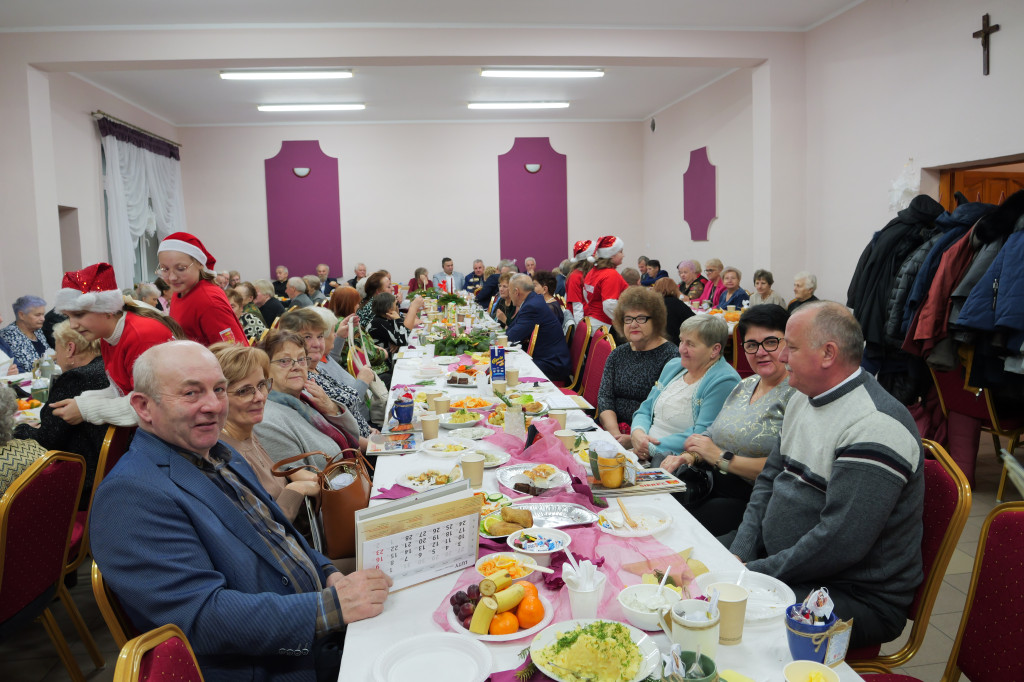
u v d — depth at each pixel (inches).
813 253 295.3
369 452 94.9
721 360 106.8
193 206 464.1
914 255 159.9
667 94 413.7
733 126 363.3
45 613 85.9
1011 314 128.3
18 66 257.8
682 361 108.1
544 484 77.4
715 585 50.6
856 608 61.3
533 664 44.4
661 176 465.1
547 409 118.0
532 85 380.2
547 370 202.5
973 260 141.6
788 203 296.8
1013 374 138.1
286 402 94.3
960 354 145.3
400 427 107.5
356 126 473.4
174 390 55.4
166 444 56.7
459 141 482.0
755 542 74.9
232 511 56.9
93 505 52.2
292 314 118.4
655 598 50.2
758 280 280.1
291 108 414.3
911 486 61.1
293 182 470.9
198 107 404.2
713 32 285.7
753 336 90.0
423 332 251.4
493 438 97.4
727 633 47.2
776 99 292.7
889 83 247.1
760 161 301.9
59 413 99.3
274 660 55.2
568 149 491.2
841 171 275.1
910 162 239.9
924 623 62.2
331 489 67.0
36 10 241.0
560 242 496.7
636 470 84.4
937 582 61.5
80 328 106.3
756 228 308.3
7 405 80.4
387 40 270.2
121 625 52.3
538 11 260.8
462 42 272.8
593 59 282.2
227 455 62.9
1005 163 210.1
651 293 125.0
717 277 330.0
